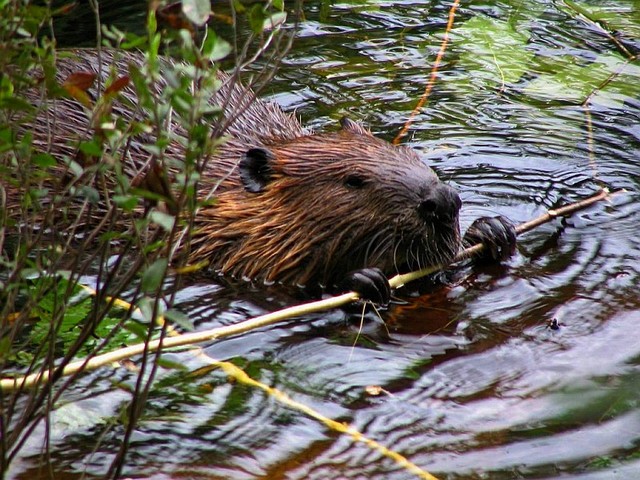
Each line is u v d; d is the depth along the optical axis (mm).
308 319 8297
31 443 6285
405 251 8891
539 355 7602
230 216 9367
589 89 13242
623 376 7242
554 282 8875
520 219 10156
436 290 8852
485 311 8414
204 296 8758
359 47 14398
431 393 7109
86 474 6016
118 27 14336
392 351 7758
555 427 6609
